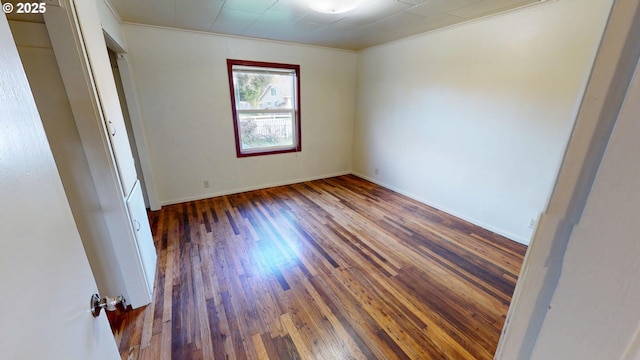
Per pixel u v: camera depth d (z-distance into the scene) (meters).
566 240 0.30
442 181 3.40
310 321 1.70
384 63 4.03
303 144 4.54
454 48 2.99
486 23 2.65
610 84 0.24
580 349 0.30
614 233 0.25
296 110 4.33
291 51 3.98
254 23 2.95
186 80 3.37
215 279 2.10
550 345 0.33
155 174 3.44
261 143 4.21
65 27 1.26
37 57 1.27
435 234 2.82
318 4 2.23
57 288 0.55
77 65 1.32
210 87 3.54
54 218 0.58
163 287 2.00
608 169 0.25
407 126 3.80
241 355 1.47
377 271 2.20
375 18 2.74
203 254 2.44
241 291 1.96
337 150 4.95
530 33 2.33
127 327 1.64
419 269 2.23
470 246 2.58
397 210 3.45
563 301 0.31
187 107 3.46
